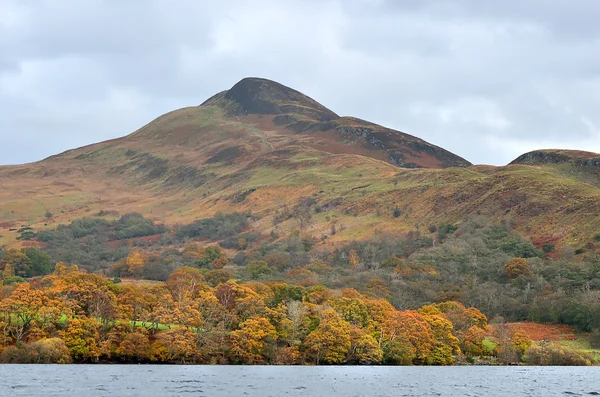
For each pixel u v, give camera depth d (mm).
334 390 103062
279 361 146875
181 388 98750
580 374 139875
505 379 126312
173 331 139875
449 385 114000
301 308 157500
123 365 133875
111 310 142375
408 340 156500
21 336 134125
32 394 87875
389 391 103875
